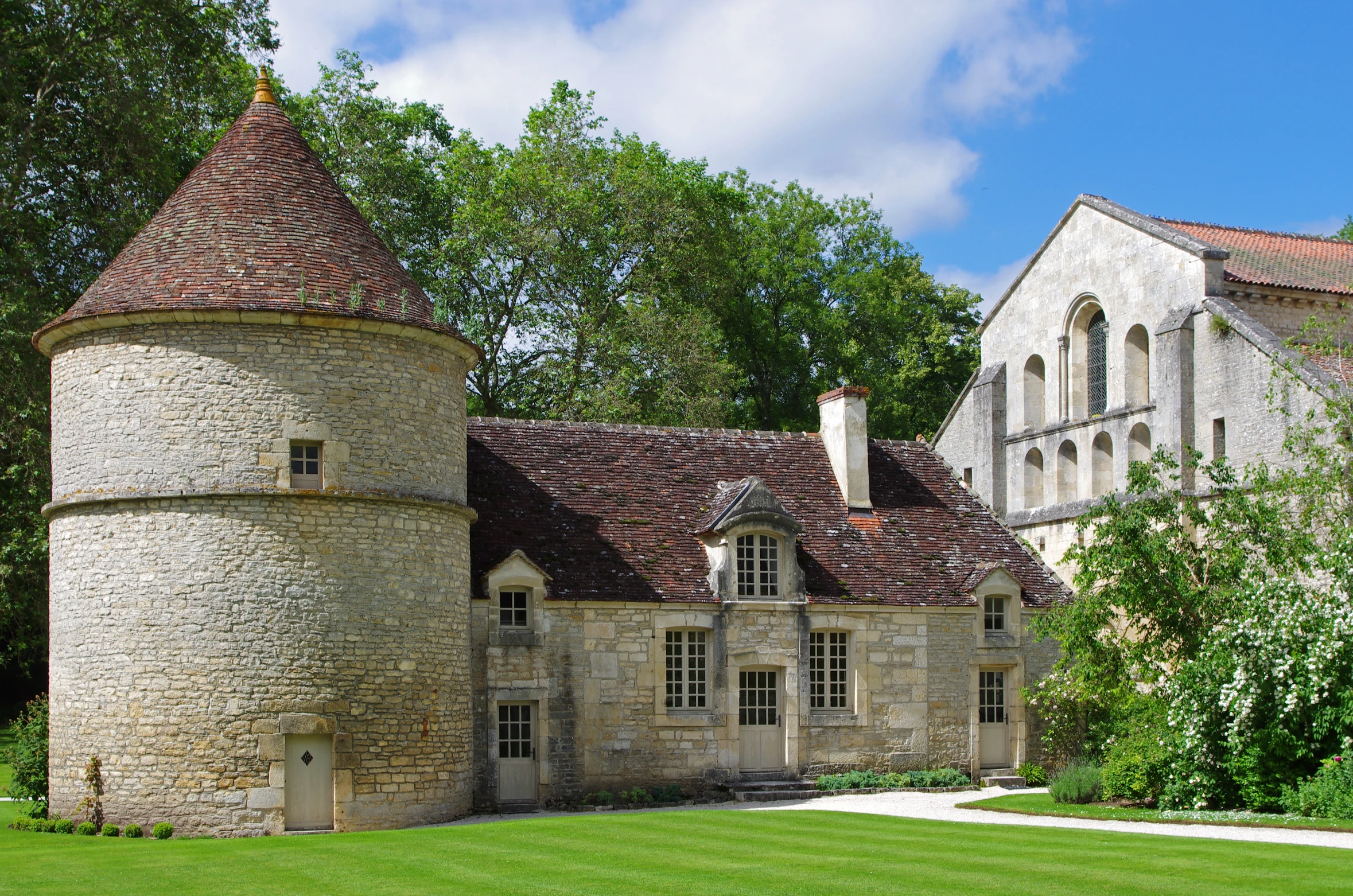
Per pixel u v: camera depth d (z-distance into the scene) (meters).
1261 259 38.94
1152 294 38.53
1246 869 15.11
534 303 44.00
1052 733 28.23
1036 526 42.78
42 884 15.23
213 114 38.84
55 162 33.28
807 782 26.05
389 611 21.61
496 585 24.53
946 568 28.84
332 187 23.45
